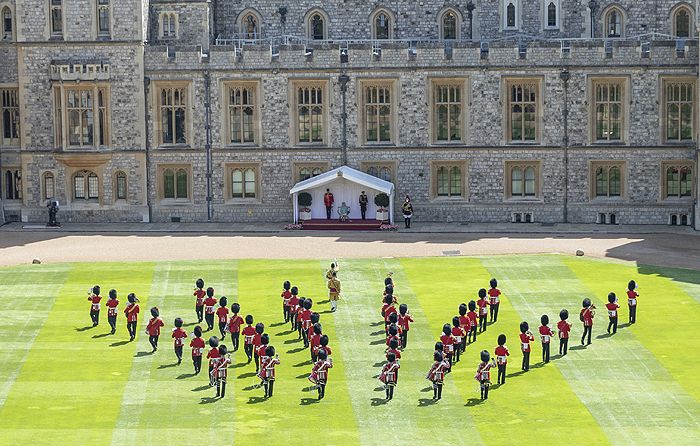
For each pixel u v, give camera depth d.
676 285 77.12
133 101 101.81
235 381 60.56
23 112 102.12
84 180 103.25
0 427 54.50
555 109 101.00
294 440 52.97
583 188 101.50
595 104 100.88
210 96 101.88
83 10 101.19
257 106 102.06
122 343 66.69
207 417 55.59
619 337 66.75
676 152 100.56
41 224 102.12
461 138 101.81
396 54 101.12
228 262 84.94
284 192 102.62
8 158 103.75
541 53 100.62
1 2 102.75
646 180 101.12
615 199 101.50
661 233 97.19
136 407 56.91
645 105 100.56
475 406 56.84
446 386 59.50
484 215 102.19
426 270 81.88
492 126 101.50
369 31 109.31
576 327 68.62
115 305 68.56
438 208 102.19
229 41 108.25
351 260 85.25
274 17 109.50
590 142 101.06
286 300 70.00
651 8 108.62
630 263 83.62
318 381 57.66
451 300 74.06
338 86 101.56
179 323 63.72
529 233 97.06
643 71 100.19
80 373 61.59
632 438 52.97
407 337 66.81
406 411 56.22
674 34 108.69
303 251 88.94
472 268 82.25
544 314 70.69
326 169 102.38
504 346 60.25
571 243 91.75
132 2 101.12
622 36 108.81
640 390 58.66
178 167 102.81
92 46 101.62
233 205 102.75
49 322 70.38
